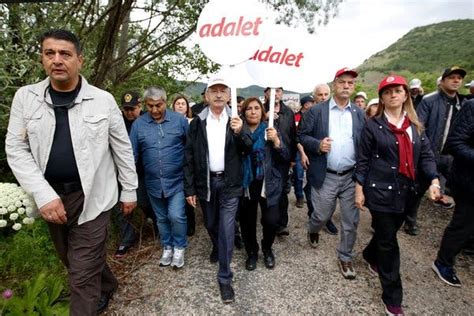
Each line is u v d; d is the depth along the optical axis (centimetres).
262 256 328
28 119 174
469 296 265
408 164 229
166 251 311
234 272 299
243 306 252
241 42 250
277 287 276
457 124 262
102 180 193
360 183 248
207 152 260
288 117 332
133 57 660
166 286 275
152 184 295
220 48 252
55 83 176
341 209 292
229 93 270
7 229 292
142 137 291
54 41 167
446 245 278
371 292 270
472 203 262
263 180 281
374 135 238
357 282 284
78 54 178
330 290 273
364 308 251
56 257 282
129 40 679
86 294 190
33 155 179
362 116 292
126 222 326
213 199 267
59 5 393
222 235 260
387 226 234
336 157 286
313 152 292
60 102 179
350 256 292
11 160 175
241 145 256
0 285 250
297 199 485
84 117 180
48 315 217
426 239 364
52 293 233
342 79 281
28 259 273
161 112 290
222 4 250
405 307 251
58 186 185
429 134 379
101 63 470
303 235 380
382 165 234
